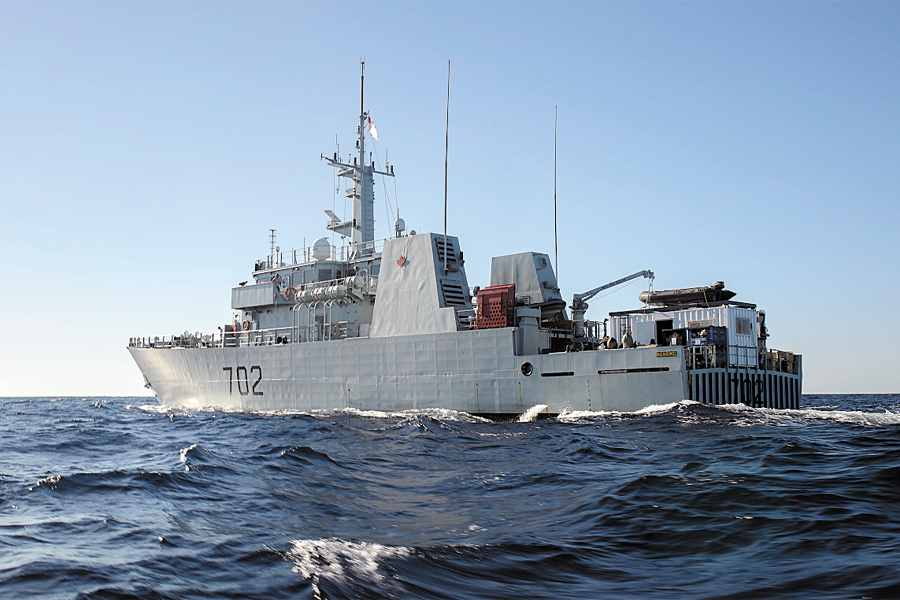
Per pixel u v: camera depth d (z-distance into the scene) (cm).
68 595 790
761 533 1078
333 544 1026
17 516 1224
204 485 1552
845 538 1031
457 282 3553
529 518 1243
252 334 4466
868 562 912
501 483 1612
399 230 4262
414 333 3453
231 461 1897
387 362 3491
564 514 1261
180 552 984
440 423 2902
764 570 909
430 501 1420
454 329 3322
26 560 925
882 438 2069
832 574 873
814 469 1574
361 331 3828
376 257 4059
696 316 3538
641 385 2845
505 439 2442
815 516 1160
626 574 913
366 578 862
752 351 3491
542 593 835
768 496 1305
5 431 3019
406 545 1038
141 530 1121
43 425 3447
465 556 978
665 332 3072
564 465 1827
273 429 2922
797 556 961
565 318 3678
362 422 3102
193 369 4478
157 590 812
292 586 825
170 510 1293
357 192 4369
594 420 2784
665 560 977
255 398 4088
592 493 1418
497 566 940
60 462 2003
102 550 994
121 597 788
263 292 4391
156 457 2075
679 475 1545
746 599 802
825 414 2886
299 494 1480
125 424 3494
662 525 1151
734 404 3017
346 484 1619
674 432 2355
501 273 3816
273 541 1053
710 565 945
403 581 860
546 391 3039
